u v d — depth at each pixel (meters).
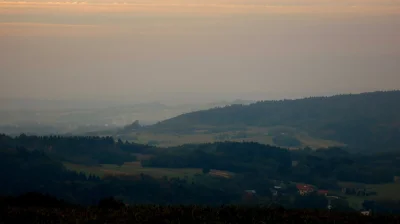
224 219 29.84
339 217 30.41
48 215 30.80
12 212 31.27
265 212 31.02
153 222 29.12
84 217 30.27
